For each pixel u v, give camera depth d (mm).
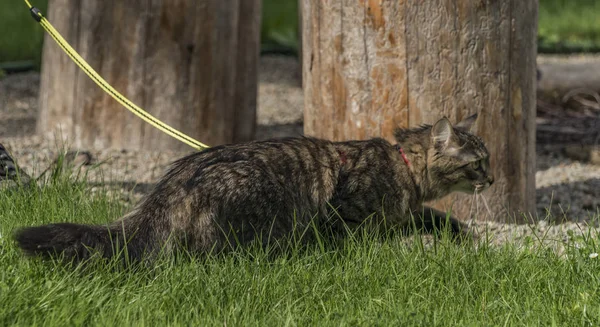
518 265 7387
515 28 9461
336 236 7992
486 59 9367
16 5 25312
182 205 7113
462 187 8773
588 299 6727
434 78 9266
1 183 8570
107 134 12789
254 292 6605
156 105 12797
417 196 8500
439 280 7094
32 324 5812
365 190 8039
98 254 6691
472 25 9250
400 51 9195
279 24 24234
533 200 10289
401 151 8422
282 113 16609
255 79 13938
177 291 6496
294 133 14867
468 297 6852
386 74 9281
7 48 20750
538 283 7059
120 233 6910
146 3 12539
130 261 6867
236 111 13641
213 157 7488
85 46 12633
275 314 6348
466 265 7328
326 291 6828
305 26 9891
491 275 7191
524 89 9734
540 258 7625
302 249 7711
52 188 8688
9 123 14914
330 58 9539
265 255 7227
